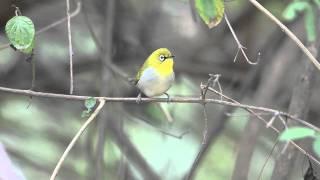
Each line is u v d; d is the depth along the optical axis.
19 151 13.22
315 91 11.91
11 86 12.68
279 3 11.77
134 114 12.53
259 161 13.57
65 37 12.86
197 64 12.90
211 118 13.37
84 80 12.74
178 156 13.20
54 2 12.54
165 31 13.05
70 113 13.57
